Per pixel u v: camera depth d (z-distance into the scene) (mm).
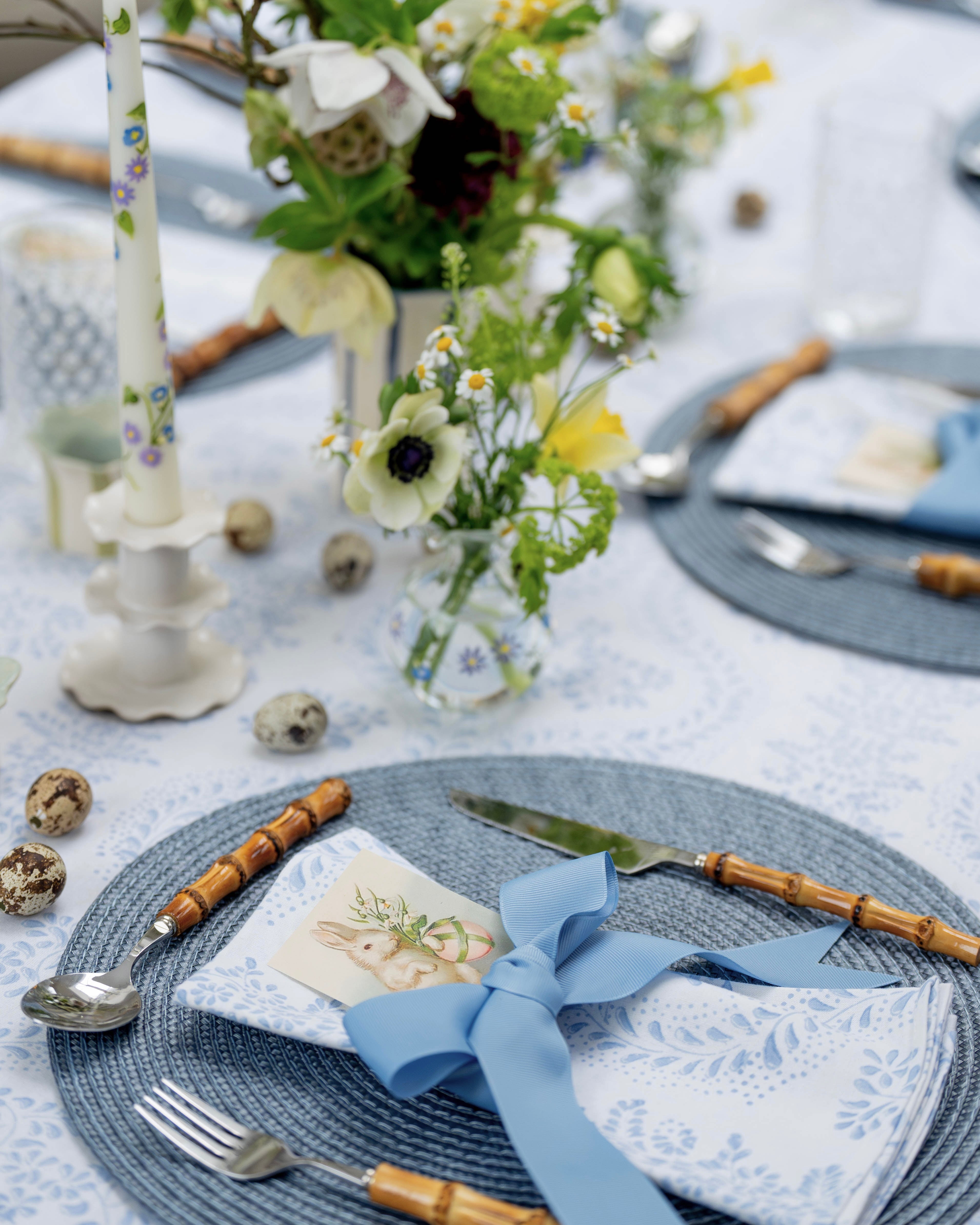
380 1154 909
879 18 2287
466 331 1092
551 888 977
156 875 1021
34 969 990
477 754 1124
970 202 1774
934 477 1318
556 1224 868
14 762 1098
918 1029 926
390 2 1070
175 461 1091
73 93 1805
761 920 1010
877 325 1535
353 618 1224
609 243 1152
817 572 1263
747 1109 910
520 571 1071
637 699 1168
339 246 1145
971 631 1216
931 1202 893
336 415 1063
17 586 1223
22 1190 904
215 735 1127
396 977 957
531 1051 909
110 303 1250
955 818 1090
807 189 1834
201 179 1650
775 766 1120
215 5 1176
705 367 1493
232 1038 950
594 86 1530
